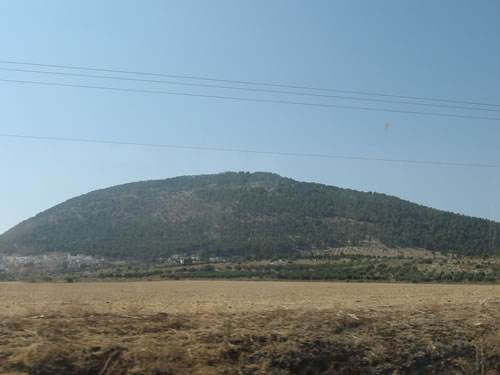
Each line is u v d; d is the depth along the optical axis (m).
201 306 20.22
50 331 11.26
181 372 10.09
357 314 14.62
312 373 11.18
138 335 11.45
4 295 39.41
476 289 45.56
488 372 12.69
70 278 81.06
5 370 9.21
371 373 11.59
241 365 10.73
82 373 9.65
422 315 15.16
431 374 12.16
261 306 22.28
